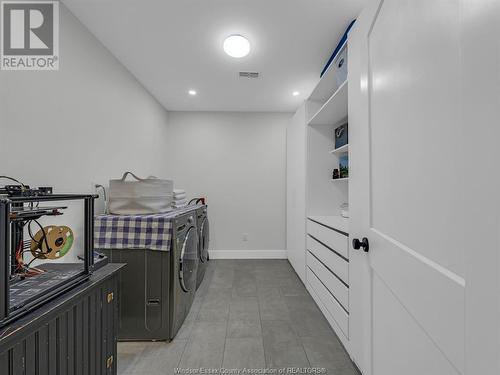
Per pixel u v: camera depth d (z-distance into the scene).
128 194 1.83
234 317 2.05
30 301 0.77
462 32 0.46
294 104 3.52
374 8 0.98
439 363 0.57
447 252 0.53
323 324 1.95
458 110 0.49
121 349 1.63
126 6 1.65
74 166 1.75
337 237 1.76
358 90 1.37
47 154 1.53
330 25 1.84
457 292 0.48
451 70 0.51
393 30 0.81
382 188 0.92
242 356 1.57
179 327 1.86
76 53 1.76
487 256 0.40
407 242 0.72
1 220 0.66
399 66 0.77
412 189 0.69
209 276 3.02
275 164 3.82
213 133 3.82
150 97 3.13
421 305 0.63
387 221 0.87
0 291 0.66
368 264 1.07
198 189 3.83
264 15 1.74
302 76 2.65
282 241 3.83
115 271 1.15
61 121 1.63
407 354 0.74
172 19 1.77
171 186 2.17
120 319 1.70
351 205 1.48
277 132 3.84
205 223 3.00
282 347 1.66
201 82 2.81
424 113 0.62
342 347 1.66
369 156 1.06
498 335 0.37
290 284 2.77
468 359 0.44
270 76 2.66
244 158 3.84
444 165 0.54
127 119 2.53
